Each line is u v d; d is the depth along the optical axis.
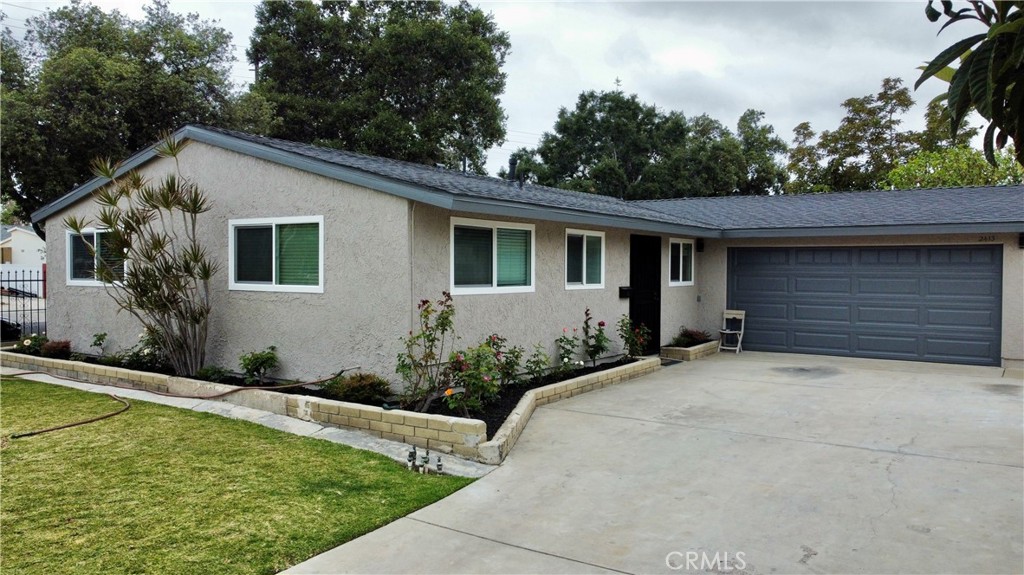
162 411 7.20
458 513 4.50
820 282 12.44
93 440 6.05
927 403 7.95
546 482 5.12
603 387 9.02
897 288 11.69
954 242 11.14
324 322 7.72
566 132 35.34
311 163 7.62
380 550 3.91
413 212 7.03
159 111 16.83
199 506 4.49
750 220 12.84
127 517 4.29
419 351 7.05
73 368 9.28
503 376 7.88
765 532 4.18
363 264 7.34
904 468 5.41
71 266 10.61
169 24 19.53
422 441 5.95
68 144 15.34
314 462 5.48
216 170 8.76
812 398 8.27
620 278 11.03
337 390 6.99
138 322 9.60
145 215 8.52
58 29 17.80
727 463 5.58
